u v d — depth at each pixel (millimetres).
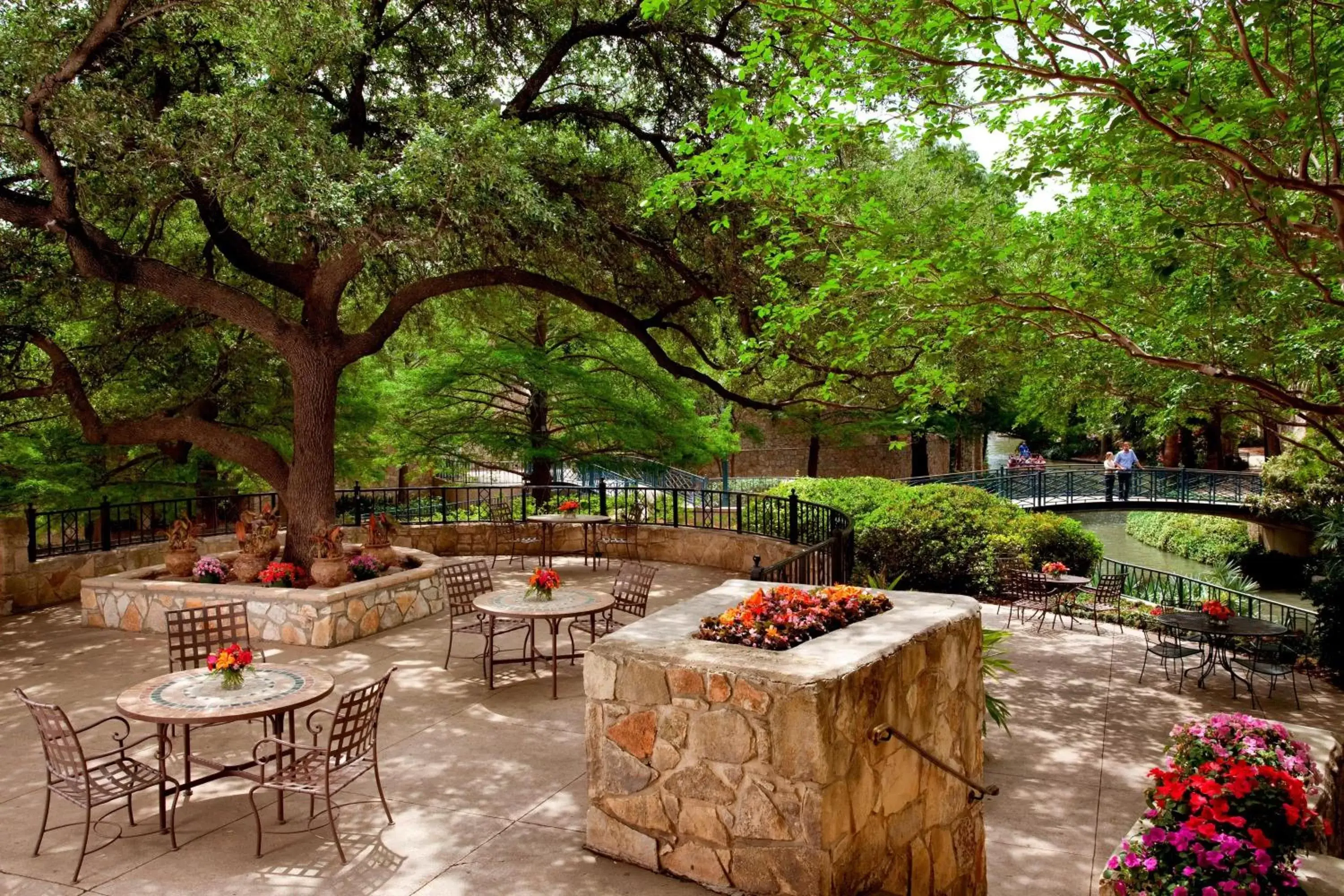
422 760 5465
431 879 3932
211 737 5844
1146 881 3361
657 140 11461
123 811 4715
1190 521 25969
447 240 8781
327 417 10203
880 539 12180
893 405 11211
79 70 7871
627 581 8102
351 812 4688
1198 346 6898
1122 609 11391
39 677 7336
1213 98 4766
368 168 8438
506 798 4867
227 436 10148
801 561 7648
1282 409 7801
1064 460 48594
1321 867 3586
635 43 11352
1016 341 7551
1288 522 20500
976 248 6141
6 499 14078
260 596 8625
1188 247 6180
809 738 3455
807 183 6938
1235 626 7938
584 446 18453
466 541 14188
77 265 8977
